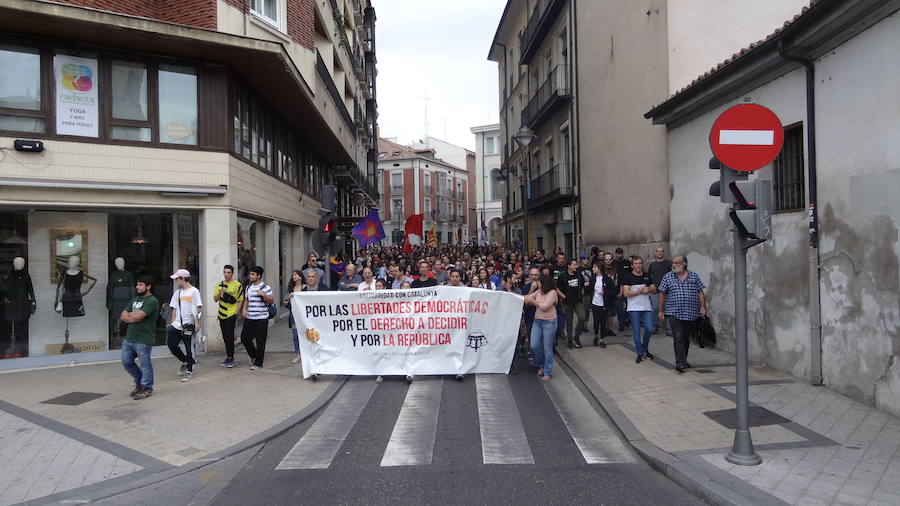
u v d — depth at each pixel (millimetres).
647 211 13430
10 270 10023
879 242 6234
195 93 11047
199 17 11234
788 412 6379
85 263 10578
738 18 12289
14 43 9469
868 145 6398
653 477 5020
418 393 8195
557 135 22625
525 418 6891
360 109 32281
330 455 5734
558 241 23422
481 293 9211
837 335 6996
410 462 5469
